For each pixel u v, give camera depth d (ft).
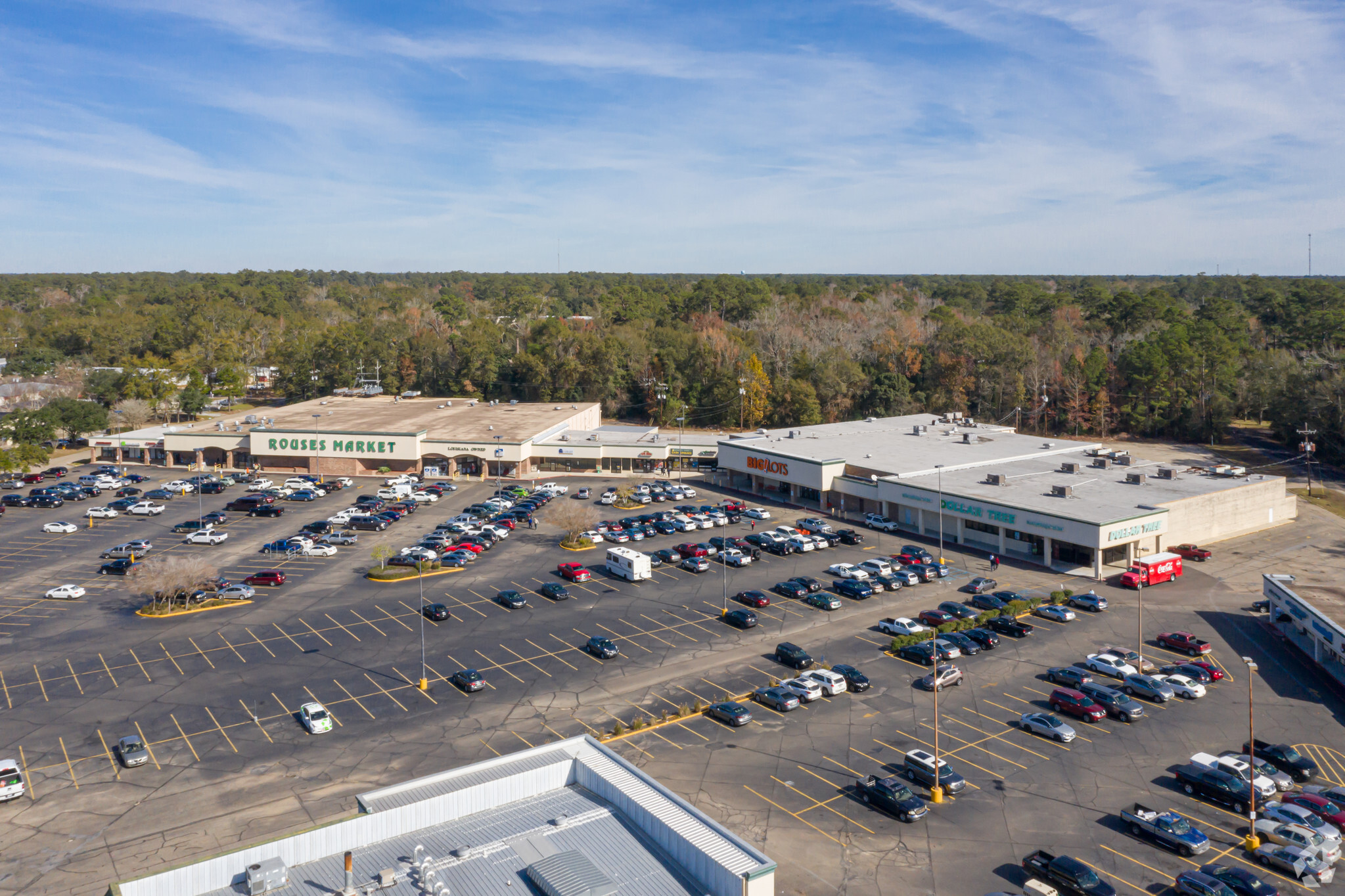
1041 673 199.00
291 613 238.68
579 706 182.91
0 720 177.47
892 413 602.03
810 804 146.00
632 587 260.21
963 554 294.87
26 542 310.65
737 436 431.02
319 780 154.40
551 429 460.96
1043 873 124.26
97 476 404.16
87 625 230.07
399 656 209.26
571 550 298.76
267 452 435.94
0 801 147.74
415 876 105.91
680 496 383.86
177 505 366.22
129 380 605.73
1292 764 153.79
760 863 102.22
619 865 108.47
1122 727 173.37
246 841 136.15
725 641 217.97
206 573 241.76
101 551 298.76
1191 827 134.21
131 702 185.26
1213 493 307.17
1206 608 241.35
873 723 174.91
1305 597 229.25
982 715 177.99
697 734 170.50
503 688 192.03
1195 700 185.78
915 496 321.52
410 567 276.00
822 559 288.51
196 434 446.19
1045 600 243.40
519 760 130.52
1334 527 329.52
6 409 565.53
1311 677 197.16
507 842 113.70
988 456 375.86
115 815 144.05
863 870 128.06
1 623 231.30
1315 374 479.41
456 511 357.61
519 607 241.96
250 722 176.45
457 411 523.29
